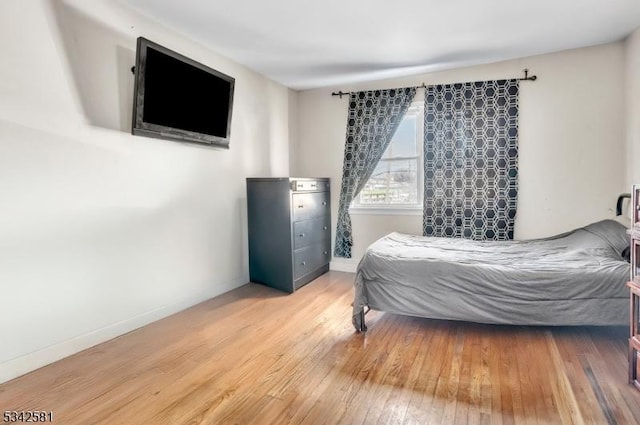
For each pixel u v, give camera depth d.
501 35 3.02
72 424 1.65
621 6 2.52
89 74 2.36
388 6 2.51
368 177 4.27
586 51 3.31
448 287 2.56
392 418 1.67
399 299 2.67
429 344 2.45
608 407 1.72
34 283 2.12
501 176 3.69
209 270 3.43
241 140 3.80
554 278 2.41
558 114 3.46
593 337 2.50
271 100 4.25
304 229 3.85
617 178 3.27
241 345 2.45
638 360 1.85
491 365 2.14
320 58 3.54
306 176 4.73
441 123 3.90
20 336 2.06
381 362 2.20
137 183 2.72
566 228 3.49
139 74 2.46
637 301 1.88
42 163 2.13
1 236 1.97
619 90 3.21
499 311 2.49
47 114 2.14
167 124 2.76
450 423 1.63
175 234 3.06
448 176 3.89
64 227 2.25
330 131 4.55
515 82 3.58
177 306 3.09
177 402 1.81
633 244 1.90
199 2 2.48
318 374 2.07
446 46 3.25
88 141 2.37
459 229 3.88
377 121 4.21
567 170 3.46
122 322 2.63
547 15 2.66
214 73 3.11
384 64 3.71
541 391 1.86
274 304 3.28
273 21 2.75
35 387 1.95
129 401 1.82
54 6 2.16
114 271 2.57
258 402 1.81
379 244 3.22
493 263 2.62
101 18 2.41
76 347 2.34
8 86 1.96
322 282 4.00
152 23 2.75
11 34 1.97
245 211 3.91
